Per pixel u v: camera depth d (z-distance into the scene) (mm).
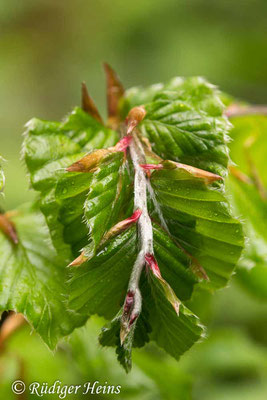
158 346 309
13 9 1412
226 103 430
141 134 323
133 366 454
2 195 287
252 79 1290
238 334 605
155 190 304
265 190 422
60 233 321
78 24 1442
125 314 287
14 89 1347
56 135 334
